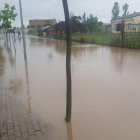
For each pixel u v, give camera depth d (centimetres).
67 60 346
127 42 1525
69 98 358
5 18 2525
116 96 485
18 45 2109
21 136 318
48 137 316
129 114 389
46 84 599
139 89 534
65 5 322
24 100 473
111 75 689
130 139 309
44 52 1448
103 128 342
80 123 360
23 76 706
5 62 1022
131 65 854
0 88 574
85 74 709
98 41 1973
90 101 457
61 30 3072
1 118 380
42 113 402
